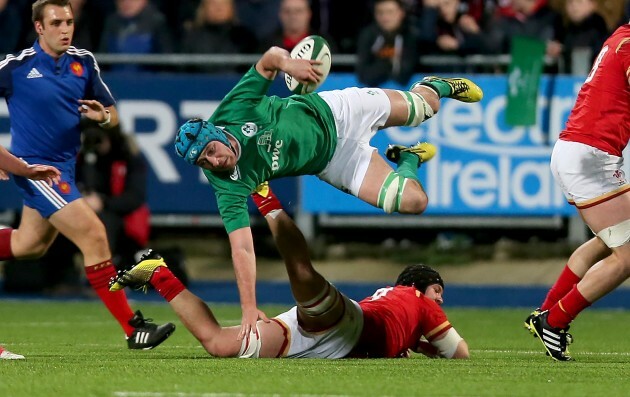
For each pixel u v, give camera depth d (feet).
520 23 165.99
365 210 168.96
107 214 154.40
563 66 164.04
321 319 84.33
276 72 80.07
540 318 87.76
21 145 96.12
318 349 85.87
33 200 96.02
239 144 79.10
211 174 79.46
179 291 85.51
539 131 163.94
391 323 86.53
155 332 95.71
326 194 169.27
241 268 77.77
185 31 173.99
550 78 163.63
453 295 157.69
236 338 85.46
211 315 85.92
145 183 156.15
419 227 168.86
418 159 88.58
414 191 84.74
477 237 175.94
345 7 172.35
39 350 96.12
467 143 164.76
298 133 81.71
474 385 69.77
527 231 174.09
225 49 169.58
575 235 169.99
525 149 164.25
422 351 89.86
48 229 98.12
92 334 114.62
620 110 85.92
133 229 155.74
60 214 95.66
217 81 168.04
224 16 169.99
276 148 80.59
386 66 160.76
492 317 136.77
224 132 78.79
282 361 83.10
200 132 77.41
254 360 83.92
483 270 171.12
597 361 87.66
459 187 165.58
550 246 172.55
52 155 96.12
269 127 80.33
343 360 84.43
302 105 83.10
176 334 114.52
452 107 164.55
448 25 164.55
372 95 87.25
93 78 97.86
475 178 165.17
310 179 169.48
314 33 165.78
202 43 170.09
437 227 167.94
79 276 166.40
